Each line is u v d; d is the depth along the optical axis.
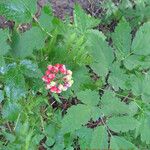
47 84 0.23
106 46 0.23
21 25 0.28
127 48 0.24
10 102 0.23
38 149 0.27
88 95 0.22
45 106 0.27
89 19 0.27
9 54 0.22
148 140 0.23
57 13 0.31
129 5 0.31
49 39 0.25
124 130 0.22
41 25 0.24
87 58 0.25
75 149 0.27
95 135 0.22
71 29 0.26
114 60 0.25
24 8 0.23
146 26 0.23
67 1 0.32
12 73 0.22
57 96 0.26
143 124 0.24
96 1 0.33
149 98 0.24
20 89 0.22
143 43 0.23
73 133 0.25
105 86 0.28
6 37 0.21
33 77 0.23
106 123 0.22
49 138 0.25
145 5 0.32
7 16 0.23
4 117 0.24
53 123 0.26
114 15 0.32
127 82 0.24
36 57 0.25
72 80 0.23
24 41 0.22
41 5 0.30
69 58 0.25
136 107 0.24
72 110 0.22
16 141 0.24
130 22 0.32
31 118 0.25
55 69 0.23
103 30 0.32
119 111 0.23
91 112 0.22
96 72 0.23
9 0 0.23
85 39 0.25
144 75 0.26
